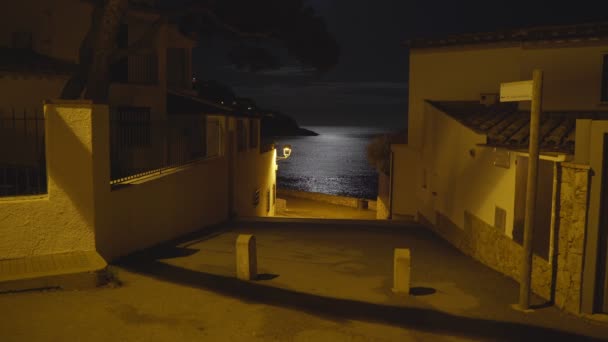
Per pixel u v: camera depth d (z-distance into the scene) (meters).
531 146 7.68
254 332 6.41
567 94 17.05
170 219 12.78
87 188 8.38
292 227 16.97
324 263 11.18
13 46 15.73
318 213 32.38
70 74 14.55
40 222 8.00
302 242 14.01
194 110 21.97
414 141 21.06
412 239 15.34
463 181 13.76
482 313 7.82
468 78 19.44
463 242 13.62
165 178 12.32
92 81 13.35
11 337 5.78
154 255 10.57
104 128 8.85
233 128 19.34
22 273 7.23
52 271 7.38
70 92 13.55
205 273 9.26
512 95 8.01
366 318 7.26
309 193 38.66
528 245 7.94
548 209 8.55
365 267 10.93
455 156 14.64
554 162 8.30
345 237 15.17
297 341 6.21
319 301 7.96
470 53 19.28
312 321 6.95
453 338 6.67
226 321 6.72
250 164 23.06
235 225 17.02
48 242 8.09
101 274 7.69
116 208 9.55
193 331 6.29
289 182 82.00
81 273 7.50
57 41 17.02
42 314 6.47
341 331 6.63
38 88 14.09
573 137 12.71
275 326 6.66
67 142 8.16
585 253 7.66
